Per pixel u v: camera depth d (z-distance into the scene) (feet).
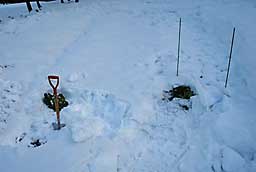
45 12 30.58
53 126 13.85
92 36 23.12
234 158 11.48
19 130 13.78
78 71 18.12
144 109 14.51
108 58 19.47
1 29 26.43
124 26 24.81
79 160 11.98
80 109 14.75
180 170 11.51
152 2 31.48
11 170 11.76
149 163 11.84
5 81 17.60
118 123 13.83
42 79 17.56
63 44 22.08
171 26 23.82
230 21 22.88
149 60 18.80
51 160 12.10
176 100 15.06
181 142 12.69
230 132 12.83
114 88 16.21
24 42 22.90
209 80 16.40
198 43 20.48
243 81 16.11
